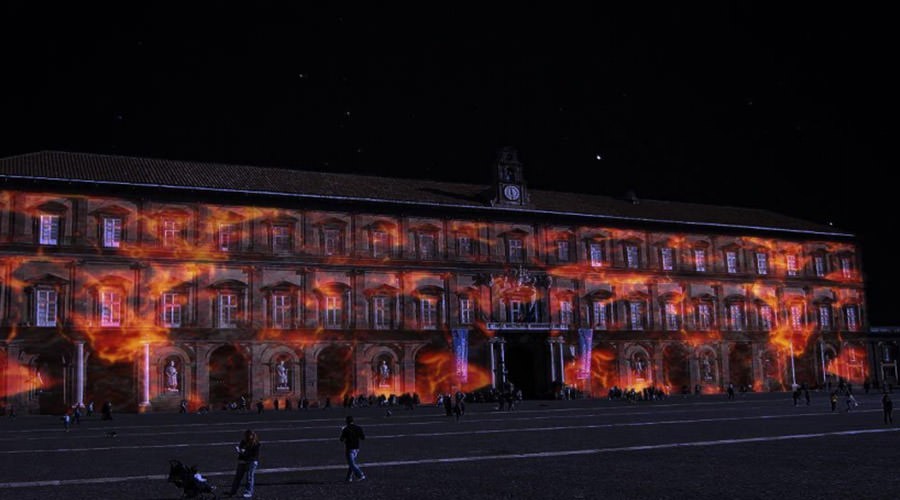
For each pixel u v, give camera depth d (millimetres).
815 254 110812
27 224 71812
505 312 90188
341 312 82750
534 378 92312
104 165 79688
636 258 99062
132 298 74500
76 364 71250
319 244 82875
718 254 103938
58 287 72188
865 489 22125
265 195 80562
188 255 77062
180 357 75438
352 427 26141
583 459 30281
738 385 103688
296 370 79875
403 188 92312
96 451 37125
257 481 26266
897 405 65062
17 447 39531
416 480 25562
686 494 21641
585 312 94438
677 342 98938
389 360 83875
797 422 47719
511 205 92688
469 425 50625
